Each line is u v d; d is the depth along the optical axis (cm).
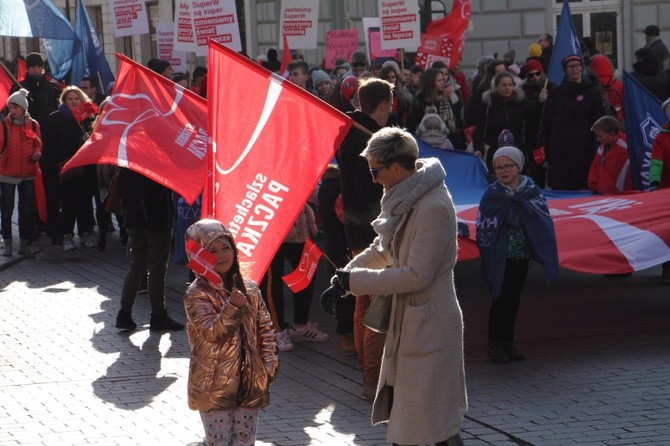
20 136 1372
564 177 1267
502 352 875
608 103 1355
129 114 930
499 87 1374
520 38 2530
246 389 580
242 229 650
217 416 581
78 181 1432
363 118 790
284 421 743
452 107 1502
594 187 1176
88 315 1069
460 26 1756
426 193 578
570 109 1260
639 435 700
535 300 1098
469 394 797
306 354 921
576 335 955
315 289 1174
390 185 585
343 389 818
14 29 1809
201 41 1574
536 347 921
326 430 723
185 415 757
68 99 1433
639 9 2475
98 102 1909
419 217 573
